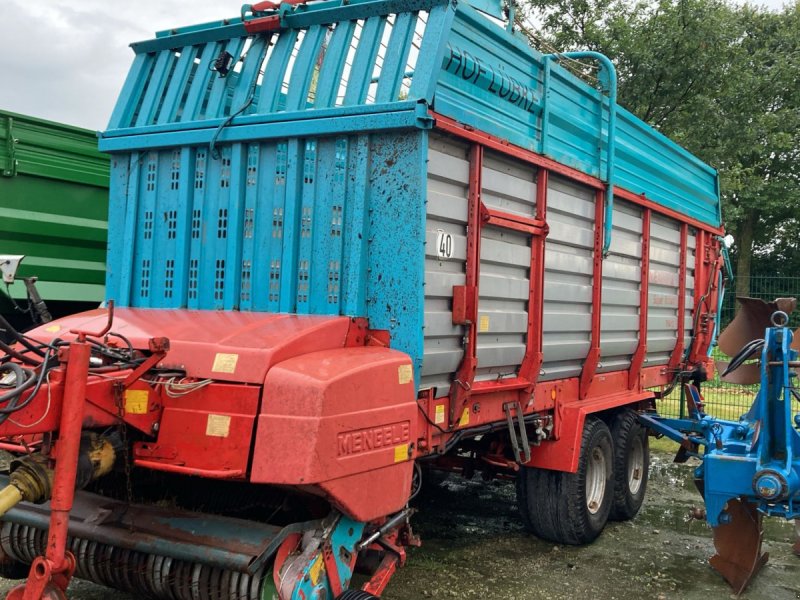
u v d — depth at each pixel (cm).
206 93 441
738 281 1470
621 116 608
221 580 316
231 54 434
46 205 673
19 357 282
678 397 1344
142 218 448
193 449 308
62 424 271
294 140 392
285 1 435
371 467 323
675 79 1603
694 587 493
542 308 483
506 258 449
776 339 473
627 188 622
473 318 402
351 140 380
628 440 648
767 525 661
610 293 602
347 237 376
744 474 467
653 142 686
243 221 410
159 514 334
